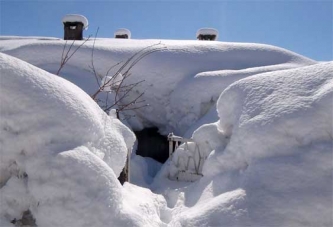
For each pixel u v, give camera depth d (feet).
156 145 29.58
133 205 10.40
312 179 9.77
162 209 13.33
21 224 7.97
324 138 10.37
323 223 9.04
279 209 9.45
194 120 27.55
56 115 8.59
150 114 30.07
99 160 8.54
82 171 8.07
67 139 8.62
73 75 29.78
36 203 8.02
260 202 9.77
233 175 11.78
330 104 10.43
